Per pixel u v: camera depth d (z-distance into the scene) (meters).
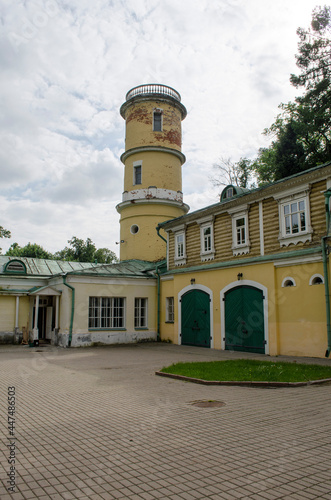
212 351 17.88
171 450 5.25
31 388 9.59
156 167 28.34
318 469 4.59
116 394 8.79
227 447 5.33
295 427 6.18
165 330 23.67
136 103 29.56
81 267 28.38
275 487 4.15
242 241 18.34
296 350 14.84
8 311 23.94
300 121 24.56
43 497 3.98
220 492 4.06
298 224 15.43
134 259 27.58
